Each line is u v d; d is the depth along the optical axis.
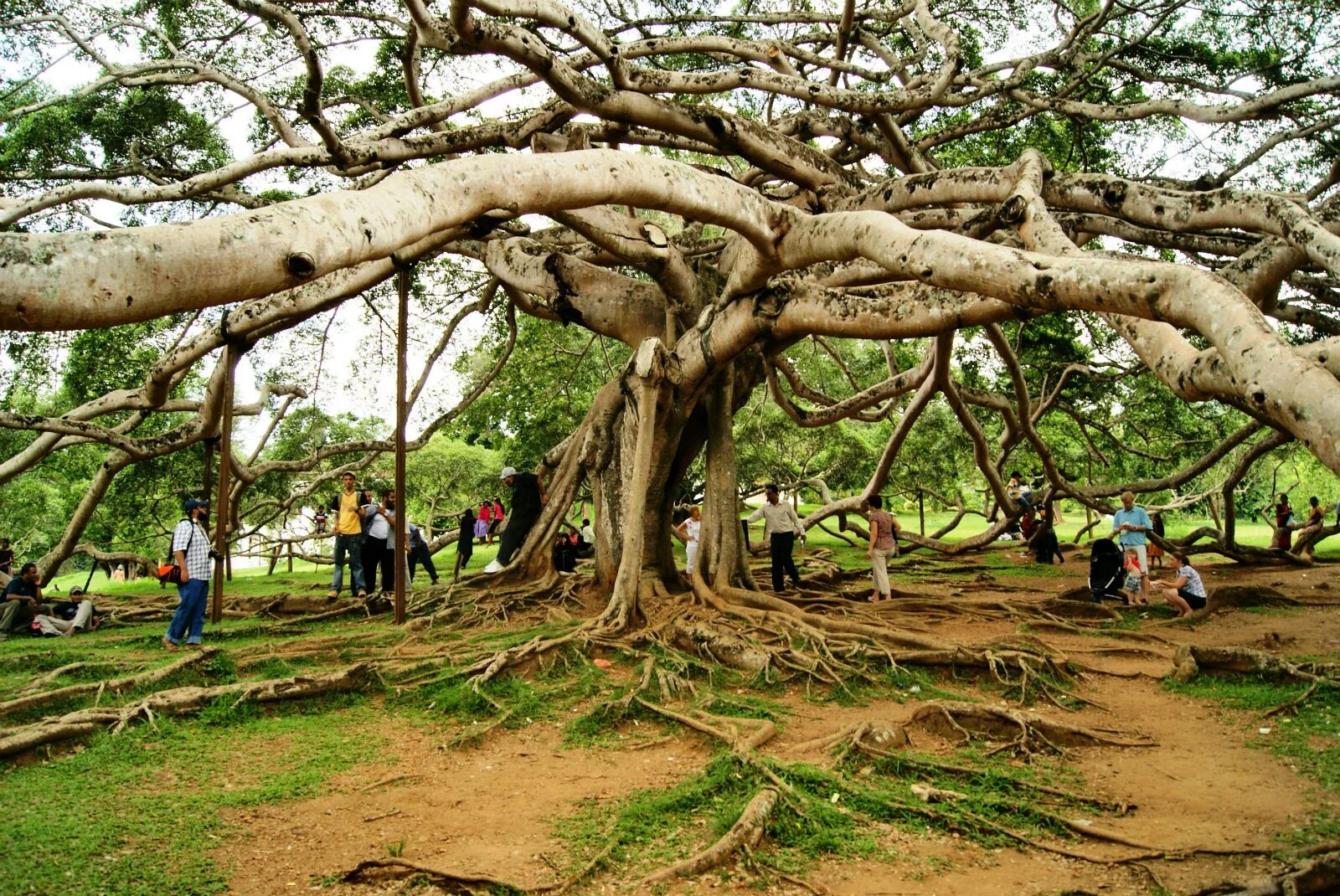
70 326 3.41
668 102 9.94
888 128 11.35
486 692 7.80
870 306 8.70
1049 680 8.25
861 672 8.36
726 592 10.99
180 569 10.57
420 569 22.47
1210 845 4.73
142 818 5.19
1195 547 19.73
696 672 8.41
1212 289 4.28
